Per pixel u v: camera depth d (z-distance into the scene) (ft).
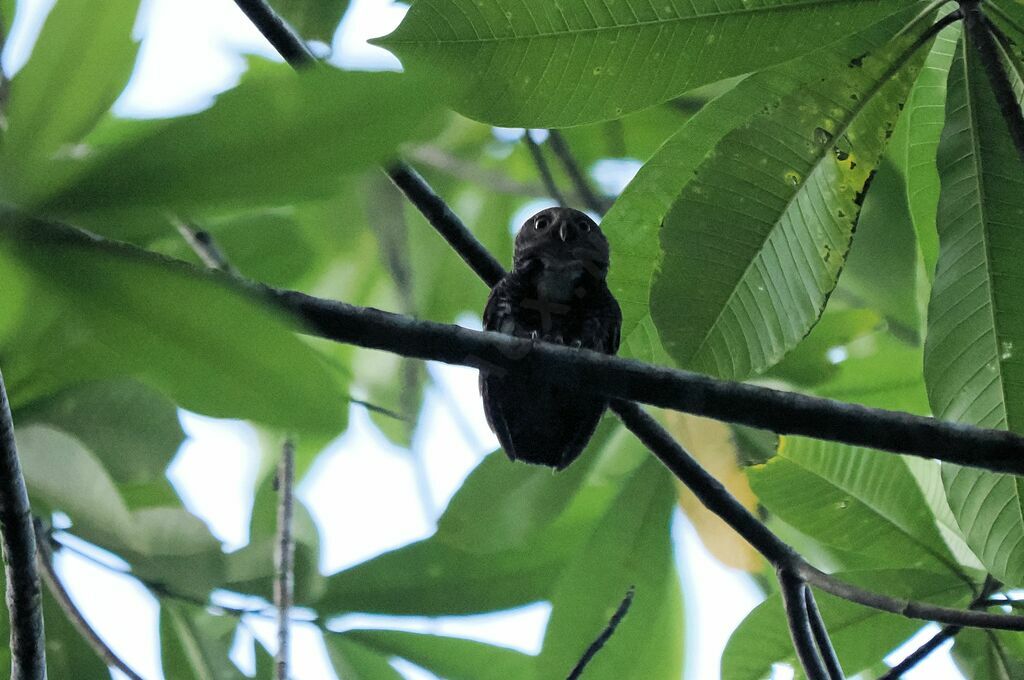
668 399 22.95
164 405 19.49
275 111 7.82
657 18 22.06
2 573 21.59
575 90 22.52
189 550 23.70
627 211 26.35
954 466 24.67
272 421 8.66
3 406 16.44
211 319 8.45
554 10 21.80
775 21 22.09
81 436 19.31
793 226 24.17
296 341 8.50
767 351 24.68
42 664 18.72
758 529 27.02
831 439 22.81
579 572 30.19
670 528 30.78
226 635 25.48
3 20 15.21
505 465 29.55
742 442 29.48
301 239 37.09
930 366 23.68
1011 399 23.52
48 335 9.78
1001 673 27.25
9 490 17.24
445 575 28.12
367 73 7.68
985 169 22.86
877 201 36.52
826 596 28.43
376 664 27.22
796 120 23.62
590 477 32.86
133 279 8.54
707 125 24.97
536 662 29.89
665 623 30.50
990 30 21.30
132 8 8.86
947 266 23.31
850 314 32.86
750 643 28.40
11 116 8.72
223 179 8.07
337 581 27.27
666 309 24.53
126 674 22.21
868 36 22.94
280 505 26.16
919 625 28.22
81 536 22.74
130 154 8.10
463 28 21.85
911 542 28.81
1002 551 24.59
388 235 44.32
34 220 8.50
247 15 24.93
